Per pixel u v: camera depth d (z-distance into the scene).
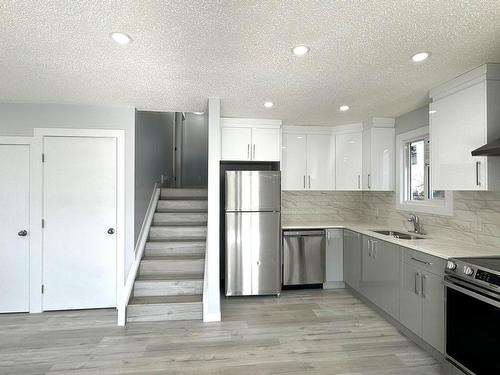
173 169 6.09
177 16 1.59
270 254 3.72
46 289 3.26
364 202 4.57
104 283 3.35
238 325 2.93
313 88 2.70
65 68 2.28
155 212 4.39
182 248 3.82
